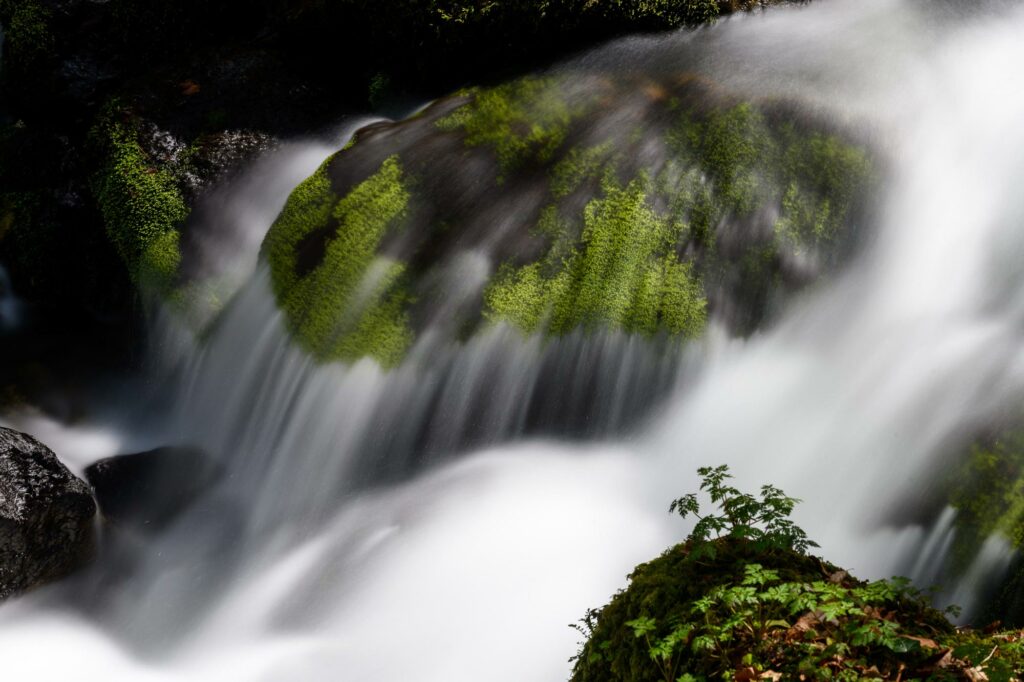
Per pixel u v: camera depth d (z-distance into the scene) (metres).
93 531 7.35
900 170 7.70
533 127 8.57
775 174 7.72
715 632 4.23
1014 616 5.45
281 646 6.56
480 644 6.09
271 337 8.46
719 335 7.33
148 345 9.56
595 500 6.96
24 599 7.05
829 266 7.49
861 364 7.06
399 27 9.88
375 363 7.83
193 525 7.80
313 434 7.97
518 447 7.47
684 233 7.60
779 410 7.02
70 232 10.42
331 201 8.63
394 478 7.65
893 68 8.34
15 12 11.16
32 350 10.06
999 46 8.59
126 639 7.00
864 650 4.08
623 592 4.87
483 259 7.92
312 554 7.28
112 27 11.22
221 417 8.67
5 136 11.55
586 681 4.67
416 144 8.78
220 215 9.65
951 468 6.10
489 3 9.35
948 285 7.34
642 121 8.29
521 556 6.55
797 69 8.41
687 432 7.19
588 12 9.02
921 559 6.00
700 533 4.87
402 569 6.74
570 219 7.88
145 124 10.21
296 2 10.76
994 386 6.34
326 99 10.79
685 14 9.03
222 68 10.66
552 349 7.48
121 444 9.09
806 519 6.56
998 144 7.70
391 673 6.07
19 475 7.11
